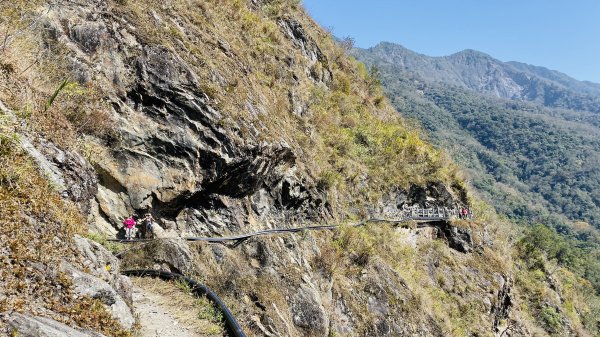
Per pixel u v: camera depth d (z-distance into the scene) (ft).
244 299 33.94
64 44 34.78
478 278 86.28
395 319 52.65
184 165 39.32
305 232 49.85
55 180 22.97
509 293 94.07
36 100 28.35
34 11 33.30
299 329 37.45
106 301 17.38
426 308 61.36
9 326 11.03
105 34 38.65
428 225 87.86
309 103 79.51
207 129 41.32
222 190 43.60
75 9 37.47
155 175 37.63
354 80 117.08
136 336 19.10
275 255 41.81
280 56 78.33
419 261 77.30
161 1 49.21
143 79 39.42
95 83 35.86
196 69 44.60
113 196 35.58
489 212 123.75
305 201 57.36
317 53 100.32
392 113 126.93
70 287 15.74
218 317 26.91
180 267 32.09
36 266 14.89
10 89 26.02
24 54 30.14
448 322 66.03
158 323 24.09
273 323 33.55
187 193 39.29
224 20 66.08
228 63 53.21
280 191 52.39
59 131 29.01
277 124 56.24
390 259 66.33
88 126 33.91
